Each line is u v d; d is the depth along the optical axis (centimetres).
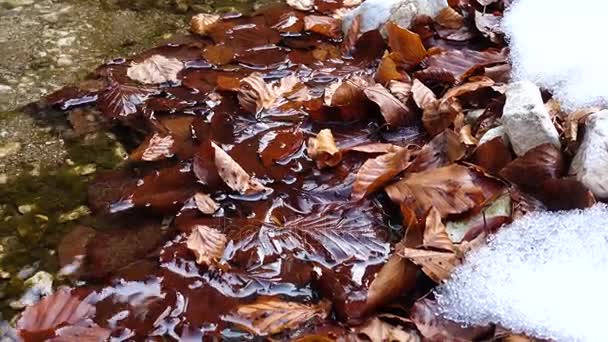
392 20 102
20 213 83
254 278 76
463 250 76
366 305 73
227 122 92
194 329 73
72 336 72
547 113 82
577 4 98
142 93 96
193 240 78
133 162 88
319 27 106
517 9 104
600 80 88
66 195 85
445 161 85
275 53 103
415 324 72
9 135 91
